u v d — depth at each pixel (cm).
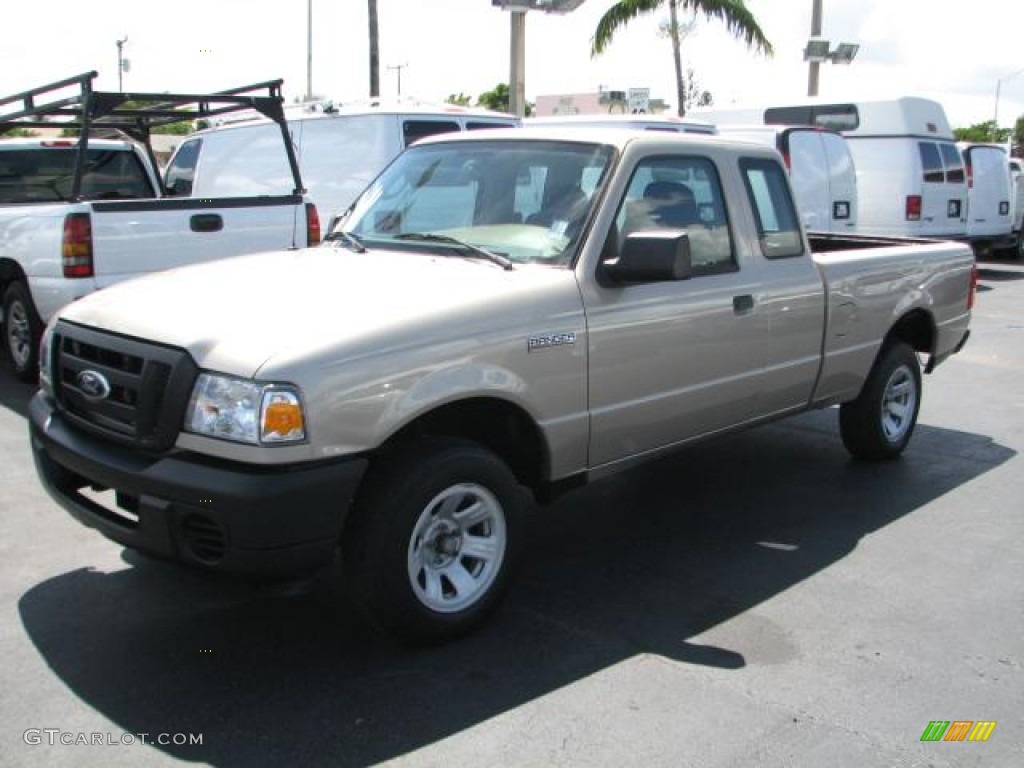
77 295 724
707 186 508
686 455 684
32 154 916
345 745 332
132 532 365
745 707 360
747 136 1311
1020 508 580
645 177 471
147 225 752
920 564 496
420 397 373
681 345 477
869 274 604
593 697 364
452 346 384
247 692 364
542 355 414
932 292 667
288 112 1144
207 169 1255
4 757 322
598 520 555
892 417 665
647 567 489
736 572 484
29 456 627
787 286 540
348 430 354
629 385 456
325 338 356
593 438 447
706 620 430
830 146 1356
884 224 1583
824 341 574
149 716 347
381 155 1059
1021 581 478
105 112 741
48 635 403
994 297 1523
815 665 392
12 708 351
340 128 1090
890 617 437
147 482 354
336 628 414
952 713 359
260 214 814
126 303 404
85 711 350
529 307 412
